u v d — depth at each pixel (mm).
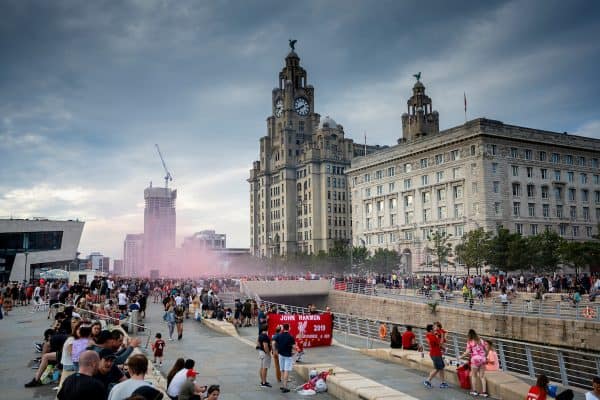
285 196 184375
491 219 97188
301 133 191625
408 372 23016
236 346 29672
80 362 9414
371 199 129125
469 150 101625
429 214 111000
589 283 56688
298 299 85000
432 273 103562
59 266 118438
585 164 111125
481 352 19047
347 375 19250
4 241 88938
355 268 121000
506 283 66938
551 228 103562
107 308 35812
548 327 41281
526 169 103062
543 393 14836
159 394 9523
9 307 44062
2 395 16500
